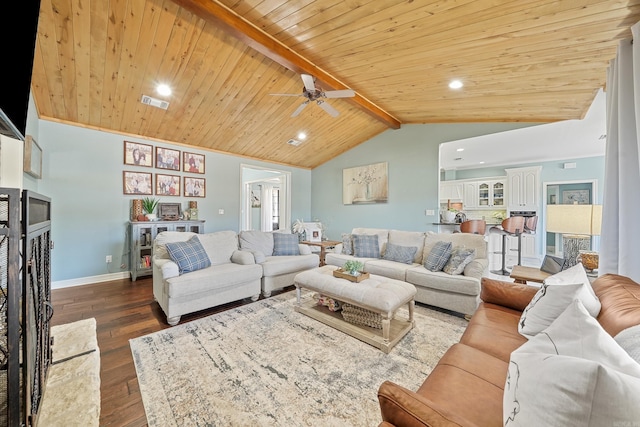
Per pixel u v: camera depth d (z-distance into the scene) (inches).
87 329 93.5
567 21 70.8
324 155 253.9
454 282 109.0
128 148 165.0
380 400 33.8
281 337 90.0
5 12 43.0
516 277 97.7
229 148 209.2
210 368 72.6
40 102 126.2
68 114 138.9
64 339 86.1
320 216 272.5
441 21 78.3
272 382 67.1
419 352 81.4
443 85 123.6
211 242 134.3
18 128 47.4
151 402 60.0
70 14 87.1
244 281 120.4
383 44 96.0
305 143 222.5
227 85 133.2
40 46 96.8
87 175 150.6
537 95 120.0
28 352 43.8
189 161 193.2
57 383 65.0
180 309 100.5
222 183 212.2
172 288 97.3
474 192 282.4
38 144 129.8
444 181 300.8
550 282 64.3
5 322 39.9
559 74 99.9
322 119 188.2
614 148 78.7
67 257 145.2
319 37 97.7
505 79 109.0
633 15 65.7
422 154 198.4
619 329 40.5
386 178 217.8
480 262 115.7
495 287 79.3
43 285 60.5
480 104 142.6
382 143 221.0
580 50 83.0
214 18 87.7
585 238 98.4
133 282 153.9
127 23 92.3
